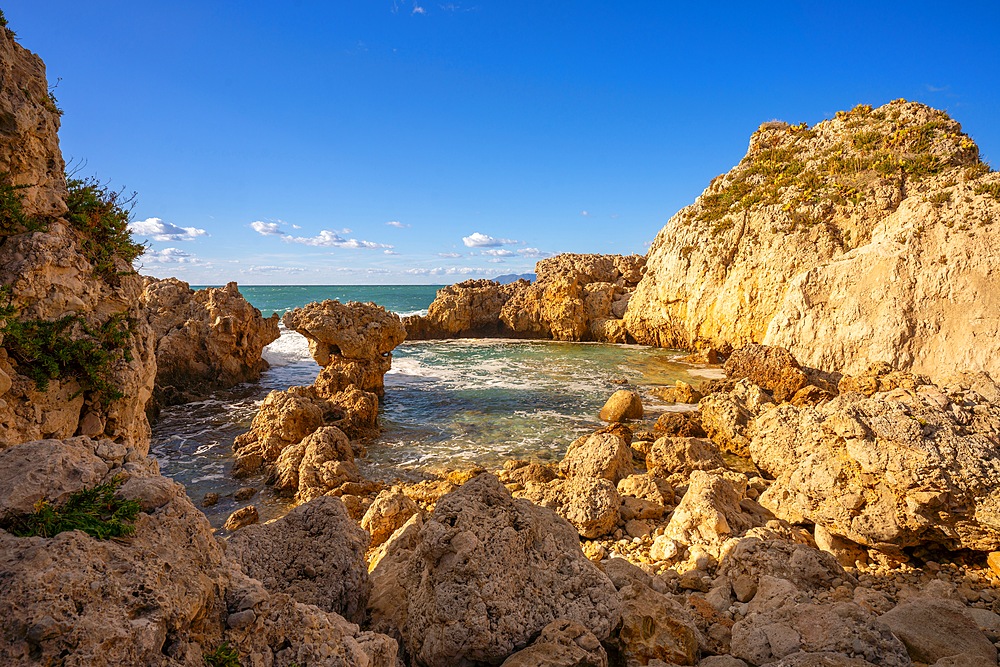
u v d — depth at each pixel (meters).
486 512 5.26
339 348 25.41
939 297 24.17
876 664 4.52
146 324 9.70
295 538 5.53
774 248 35.72
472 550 4.71
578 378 30.94
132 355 8.79
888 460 7.83
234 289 29.44
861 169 37.28
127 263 9.39
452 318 52.22
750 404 18.20
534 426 20.89
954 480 7.36
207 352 26.50
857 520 8.07
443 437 19.42
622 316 50.97
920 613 5.52
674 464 14.71
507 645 4.36
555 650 4.07
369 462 16.73
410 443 18.70
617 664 4.78
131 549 3.10
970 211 25.08
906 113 39.72
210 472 15.90
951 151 34.28
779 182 40.16
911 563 8.03
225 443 18.45
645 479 12.25
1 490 3.09
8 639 2.37
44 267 7.52
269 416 17.25
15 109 7.66
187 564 3.28
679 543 8.53
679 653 4.82
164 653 2.80
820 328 26.98
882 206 33.19
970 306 23.30
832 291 27.61
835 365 25.97
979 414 8.20
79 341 7.79
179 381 24.89
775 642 4.94
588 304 51.84
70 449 3.63
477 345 47.22
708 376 31.53
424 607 4.61
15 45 8.14
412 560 5.12
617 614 4.91
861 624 5.10
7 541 2.79
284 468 14.70
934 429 7.85
